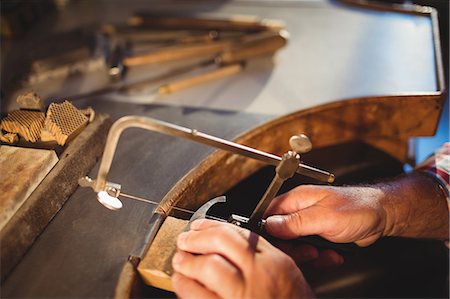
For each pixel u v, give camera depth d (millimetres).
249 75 1040
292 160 532
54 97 977
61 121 721
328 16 1329
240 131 832
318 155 954
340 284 745
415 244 827
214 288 510
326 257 729
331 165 980
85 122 756
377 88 944
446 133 1457
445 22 1633
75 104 944
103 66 1084
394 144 984
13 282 551
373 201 675
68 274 560
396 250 810
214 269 504
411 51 1086
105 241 603
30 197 614
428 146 1486
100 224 630
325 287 739
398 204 709
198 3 1487
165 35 1248
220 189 781
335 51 1121
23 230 583
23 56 1141
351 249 756
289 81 1002
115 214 647
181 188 676
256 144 827
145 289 596
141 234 611
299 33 1237
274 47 1094
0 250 547
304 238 711
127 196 677
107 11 1454
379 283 751
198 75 1021
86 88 1013
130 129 840
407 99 885
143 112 911
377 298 730
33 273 562
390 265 777
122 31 1272
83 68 1073
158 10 1445
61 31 1316
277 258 529
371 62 1053
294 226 622
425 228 756
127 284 540
